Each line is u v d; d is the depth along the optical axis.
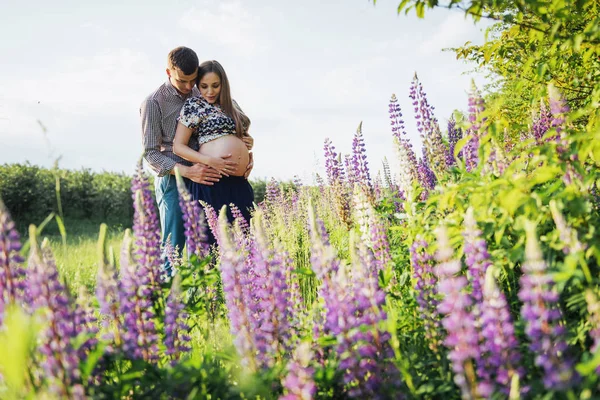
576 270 2.48
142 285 3.07
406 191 4.86
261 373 2.59
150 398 2.54
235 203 6.37
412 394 2.50
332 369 2.53
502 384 2.28
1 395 2.16
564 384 2.01
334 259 2.91
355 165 6.84
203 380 2.55
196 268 3.74
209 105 6.39
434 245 3.24
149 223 3.53
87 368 2.26
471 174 4.00
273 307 2.96
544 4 3.52
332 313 2.59
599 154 2.93
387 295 3.54
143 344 2.96
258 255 3.04
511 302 3.36
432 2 3.50
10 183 21.25
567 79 5.38
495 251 3.16
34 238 2.35
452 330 2.10
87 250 12.13
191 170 6.19
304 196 9.24
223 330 3.87
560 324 2.63
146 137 6.41
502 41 5.51
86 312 3.04
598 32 3.47
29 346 2.07
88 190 24.50
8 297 2.45
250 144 6.96
